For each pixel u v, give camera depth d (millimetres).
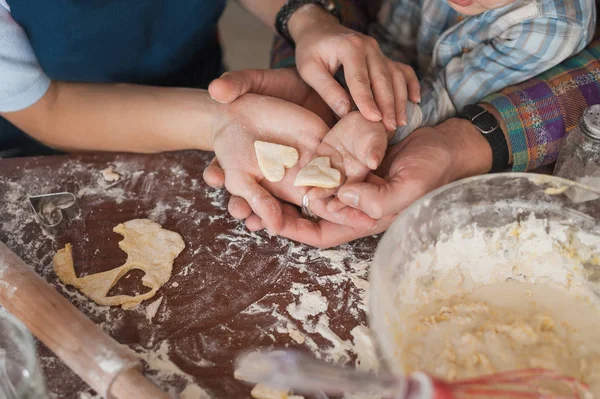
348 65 1096
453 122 1106
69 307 848
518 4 1115
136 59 1388
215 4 1445
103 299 934
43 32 1191
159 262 988
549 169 1184
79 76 1345
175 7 1346
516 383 681
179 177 1159
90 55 1294
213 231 1049
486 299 858
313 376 578
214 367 836
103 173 1166
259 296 935
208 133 1139
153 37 1370
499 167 1115
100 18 1217
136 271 987
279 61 1434
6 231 1058
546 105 1104
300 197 1031
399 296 813
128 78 1426
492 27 1169
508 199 854
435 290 863
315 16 1312
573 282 866
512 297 859
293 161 1025
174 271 979
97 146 1242
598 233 839
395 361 666
